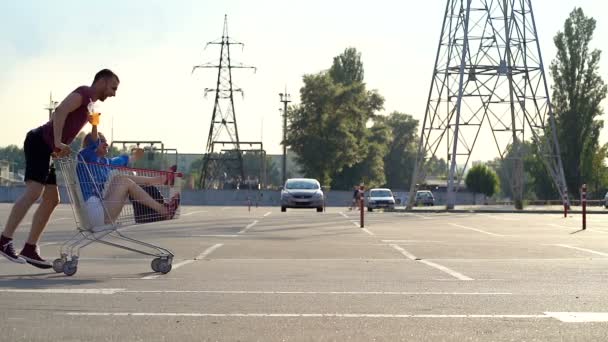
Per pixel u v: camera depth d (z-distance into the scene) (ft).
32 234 35.19
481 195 321.11
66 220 98.17
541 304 26.13
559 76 269.64
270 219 106.42
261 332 20.79
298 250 52.65
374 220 108.37
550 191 307.37
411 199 177.47
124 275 34.88
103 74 35.06
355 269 38.86
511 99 190.29
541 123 179.01
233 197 261.85
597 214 159.22
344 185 362.33
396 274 36.32
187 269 38.24
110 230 34.88
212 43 299.99
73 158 34.40
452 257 47.34
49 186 35.29
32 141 34.58
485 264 42.14
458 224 97.50
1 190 253.03
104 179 34.78
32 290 28.68
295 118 322.55
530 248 55.62
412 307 25.35
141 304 25.50
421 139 177.17
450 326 21.84
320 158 317.22
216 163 303.89
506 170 192.65
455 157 170.19
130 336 20.10
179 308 24.72
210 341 19.57
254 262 42.91
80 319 22.49
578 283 32.60
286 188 157.58
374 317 23.27
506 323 22.33
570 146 268.21
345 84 349.61
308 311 24.34
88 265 39.91
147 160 260.01
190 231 75.41
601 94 268.00
